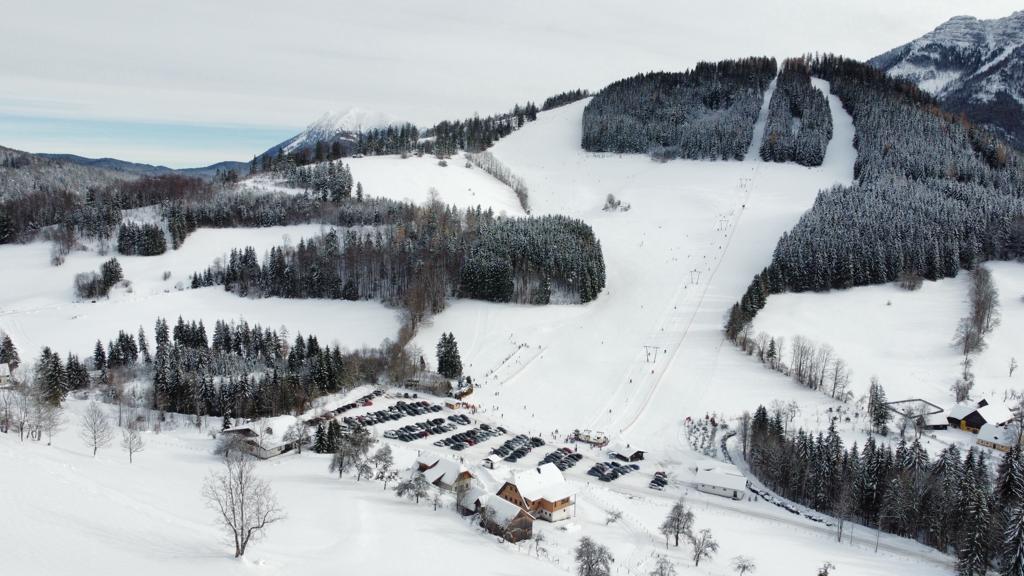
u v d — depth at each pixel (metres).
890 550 114.06
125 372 180.50
